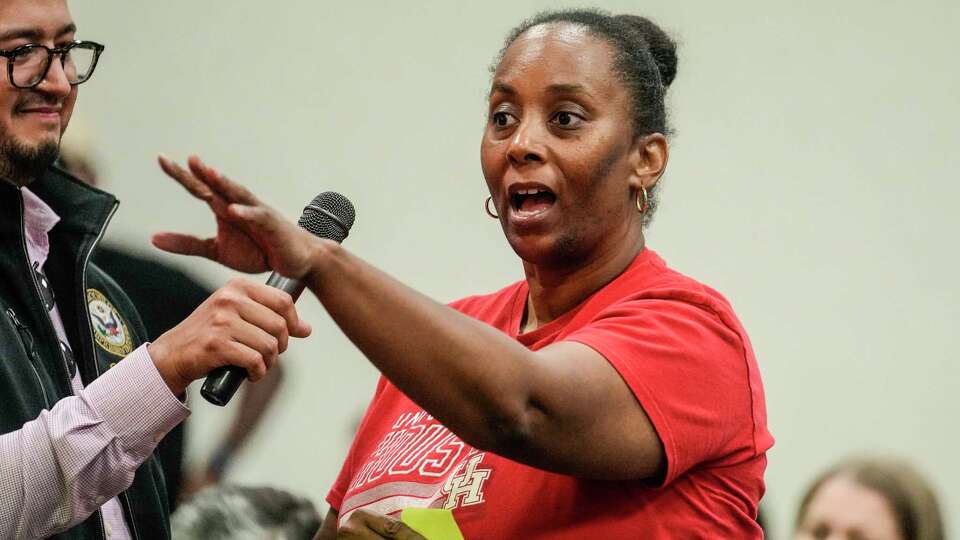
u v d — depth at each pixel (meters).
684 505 6.14
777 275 12.51
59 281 7.40
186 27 13.19
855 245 12.45
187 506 8.85
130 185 12.98
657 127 6.49
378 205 13.01
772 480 12.17
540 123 6.29
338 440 12.09
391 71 13.05
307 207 6.27
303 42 13.12
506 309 6.91
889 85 12.48
